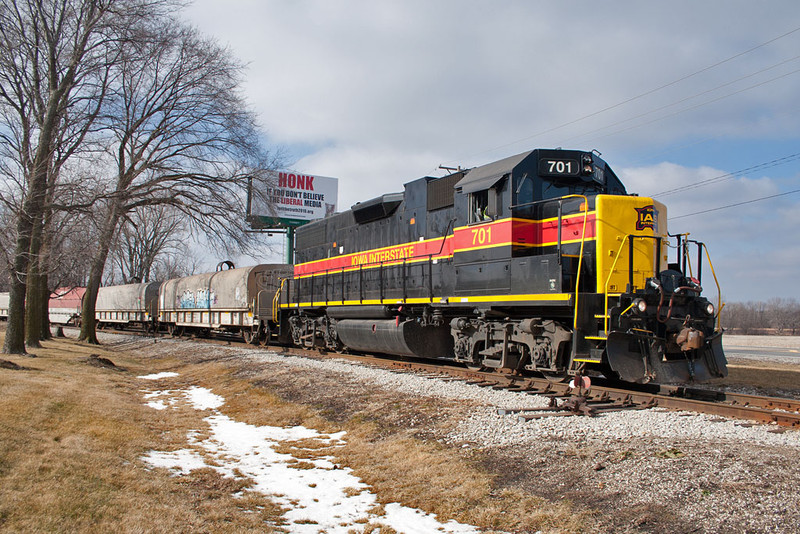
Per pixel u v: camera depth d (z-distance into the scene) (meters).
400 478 6.74
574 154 11.21
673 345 9.58
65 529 4.86
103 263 28.56
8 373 12.48
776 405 8.97
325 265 19.02
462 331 12.56
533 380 10.73
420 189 14.14
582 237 9.51
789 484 5.05
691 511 4.85
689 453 6.08
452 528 5.33
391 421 9.07
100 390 12.45
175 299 32.88
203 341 27.42
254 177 23.25
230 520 5.59
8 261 18.11
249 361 17.22
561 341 10.06
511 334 11.28
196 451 8.30
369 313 15.91
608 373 11.50
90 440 7.86
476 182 11.67
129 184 22.16
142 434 8.88
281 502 6.25
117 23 19.19
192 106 23.98
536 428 7.63
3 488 5.52
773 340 44.50
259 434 9.42
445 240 12.98
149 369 19.28
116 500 5.66
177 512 5.58
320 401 11.01
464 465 6.76
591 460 6.28
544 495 5.73
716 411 8.32
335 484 6.79
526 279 10.43
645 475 5.67
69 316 47.28
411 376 12.01
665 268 10.81
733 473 5.41
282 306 21.75
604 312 9.66
